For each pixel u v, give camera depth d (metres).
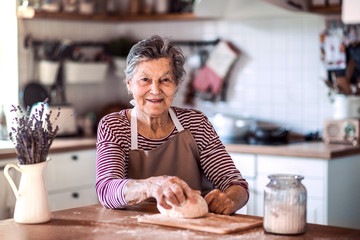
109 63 4.58
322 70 3.79
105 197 1.84
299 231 1.54
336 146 3.40
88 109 4.45
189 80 4.28
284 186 1.54
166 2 4.22
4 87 3.95
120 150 1.98
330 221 3.16
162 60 1.91
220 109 4.19
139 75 1.92
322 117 3.81
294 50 3.89
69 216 1.78
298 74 3.88
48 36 4.11
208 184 2.16
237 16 3.89
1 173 3.05
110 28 4.59
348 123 3.54
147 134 2.06
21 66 3.94
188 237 1.51
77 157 3.60
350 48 3.67
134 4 4.37
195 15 3.87
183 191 1.73
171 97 1.97
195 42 4.24
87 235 1.54
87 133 4.16
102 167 1.92
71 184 3.57
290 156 3.23
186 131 2.07
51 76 4.05
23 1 3.83
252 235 1.54
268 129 3.65
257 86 4.05
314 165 3.16
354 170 3.41
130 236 1.53
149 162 2.00
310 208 3.18
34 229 1.62
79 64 4.16
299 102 3.89
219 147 2.12
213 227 1.58
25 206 1.68
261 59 4.02
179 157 2.06
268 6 3.55
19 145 1.69
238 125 3.80
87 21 4.39
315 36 3.81
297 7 3.47
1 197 3.05
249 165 3.40
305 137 3.76
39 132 1.70
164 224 1.66
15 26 3.89
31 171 1.69
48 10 3.96
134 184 1.77
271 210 1.54
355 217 3.45
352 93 3.65
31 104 3.93
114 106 4.50
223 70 4.13
